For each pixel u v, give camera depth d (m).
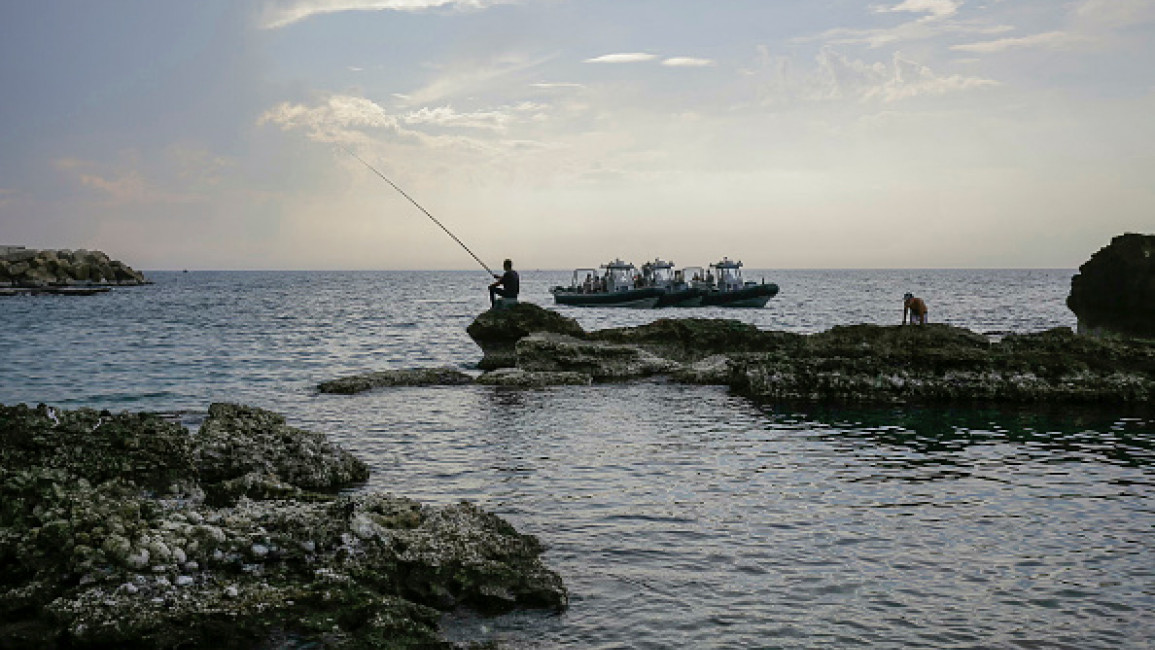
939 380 18.84
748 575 7.51
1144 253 24.70
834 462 12.10
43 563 6.30
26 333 39.31
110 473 8.98
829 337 22.44
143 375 23.39
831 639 6.21
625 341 26.56
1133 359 19.27
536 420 15.90
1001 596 7.00
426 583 6.83
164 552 6.38
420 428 15.02
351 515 7.35
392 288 137.50
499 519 8.21
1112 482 10.81
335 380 20.77
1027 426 15.16
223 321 50.00
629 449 13.07
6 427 9.35
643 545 8.34
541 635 6.31
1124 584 7.25
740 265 65.44
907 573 7.54
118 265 132.88
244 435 11.39
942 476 11.19
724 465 11.90
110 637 5.61
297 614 6.07
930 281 187.00
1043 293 104.88
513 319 26.23
